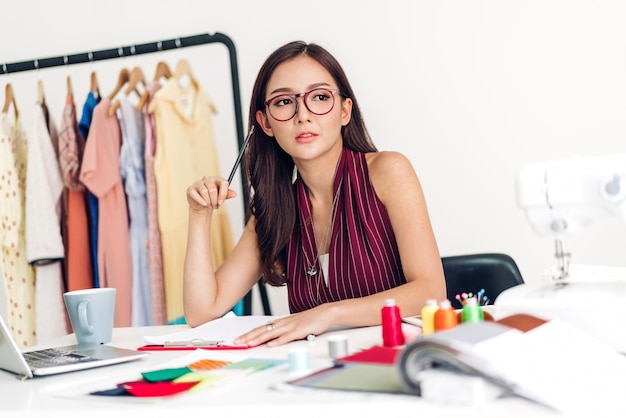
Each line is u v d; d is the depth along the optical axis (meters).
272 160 1.88
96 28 3.25
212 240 2.81
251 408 0.85
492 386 0.81
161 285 2.82
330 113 1.73
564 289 1.15
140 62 3.20
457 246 3.02
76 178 2.89
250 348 1.31
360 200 1.78
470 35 2.97
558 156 2.93
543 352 0.86
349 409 0.82
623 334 1.04
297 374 1.00
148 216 2.83
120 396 0.96
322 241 1.86
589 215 1.13
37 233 2.87
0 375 1.20
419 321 1.35
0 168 2.94
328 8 3.08
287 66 1.75
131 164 2.83
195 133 2.87
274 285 1.94
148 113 2.82
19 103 3.25
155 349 1.39
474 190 3.00
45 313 2.92
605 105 2.88
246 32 3.15
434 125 3.02
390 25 3.03
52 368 1.17
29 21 3.30
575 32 2.89
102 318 1.51
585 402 0.78
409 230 1.70
